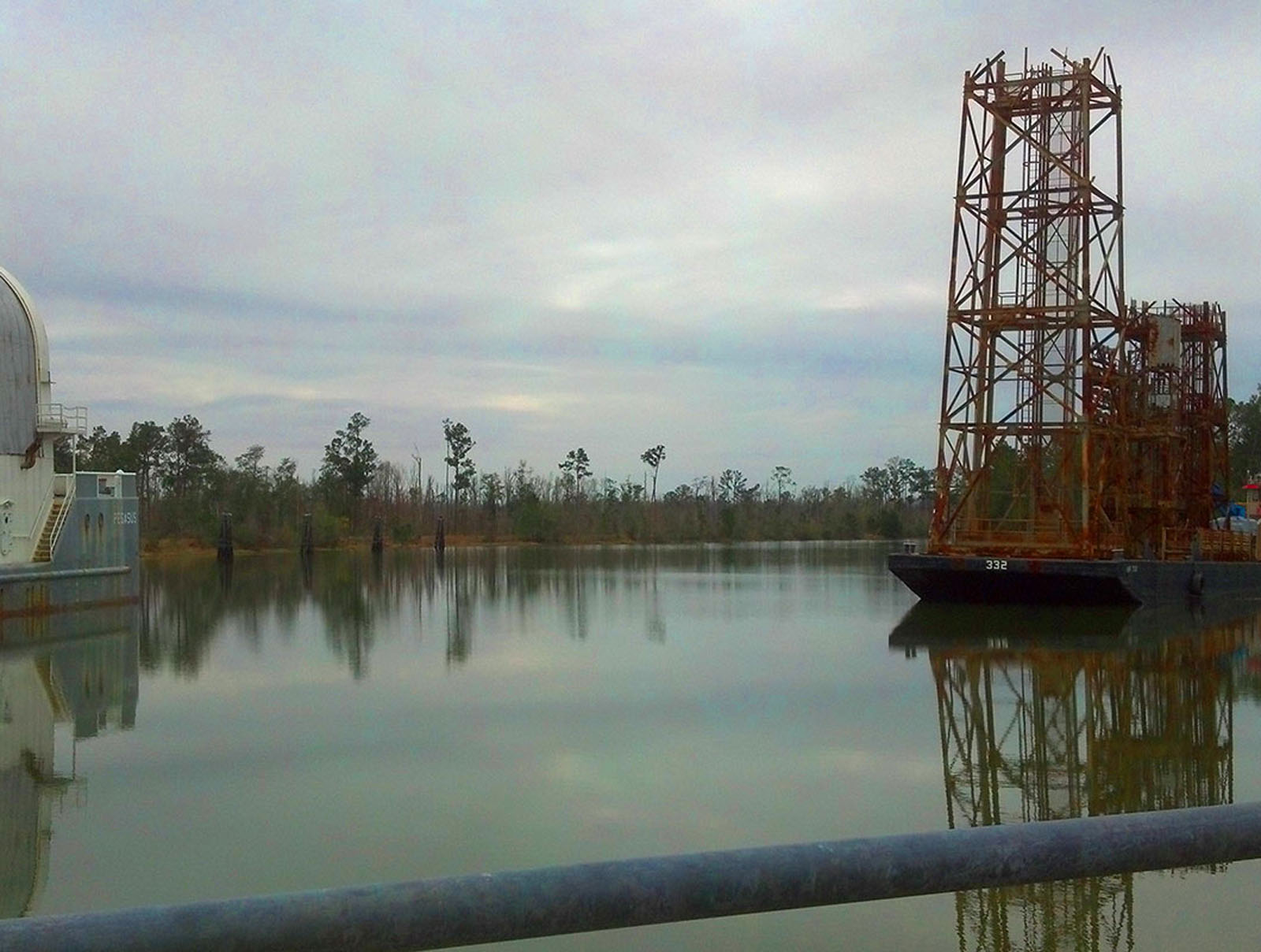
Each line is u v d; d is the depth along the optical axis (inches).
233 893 491.5
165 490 4424.2
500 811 613.6
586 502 5575.8
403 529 4825.3
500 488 5546.3
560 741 794.2
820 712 898.7
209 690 1036.5
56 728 860.0
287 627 1592.0
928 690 1000.2
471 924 88.7
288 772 706.8
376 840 563.8
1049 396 1651.1
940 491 1722.4
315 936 86.0
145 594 2225.6
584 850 545.6
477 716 892.0
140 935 82.8
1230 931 424.2
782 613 1732.3
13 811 620.1
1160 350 1766.7
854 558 3794.3
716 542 5246.1
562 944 418.0
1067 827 100.0
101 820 602.9
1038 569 1573.6
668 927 435.8
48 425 1753.2
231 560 3516.2
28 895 491.2
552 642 1381.6
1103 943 415.5
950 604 1795.0
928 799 640.4
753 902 93.4
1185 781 681.6
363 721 872.3
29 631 1536.7
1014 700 950.4
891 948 416.2
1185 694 972.6
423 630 1528.1
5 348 1695.4
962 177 1712.6
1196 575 1718.8
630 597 2111.2
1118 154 1689.2
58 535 1750.7
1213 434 2082.9
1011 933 427.2
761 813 609.0
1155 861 101.5
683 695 983.0
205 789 666.8
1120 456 1766.7
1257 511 2551.7
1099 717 874.1
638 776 689.6
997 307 1679.4
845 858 95.0
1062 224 1747.0
